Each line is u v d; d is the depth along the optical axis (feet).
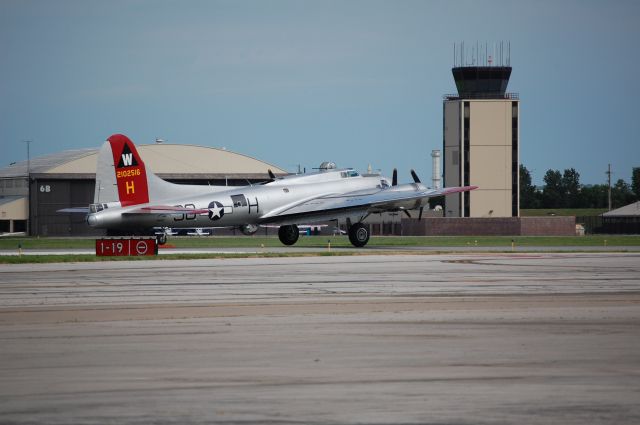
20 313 242.58
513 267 416.05
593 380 155.94
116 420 130.41
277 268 409.90
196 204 572.10
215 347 188.55
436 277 357.20
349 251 568.41
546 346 188.44
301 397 144.46
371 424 128.26
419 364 170.09
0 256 501.97
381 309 249.75
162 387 151.64
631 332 206.59
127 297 282.36
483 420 130.31
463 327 215.10
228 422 129.29
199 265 432.25
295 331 209.67
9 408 137.59
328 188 634.43
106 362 172.45
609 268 408.67
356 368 166.61
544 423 128.67
